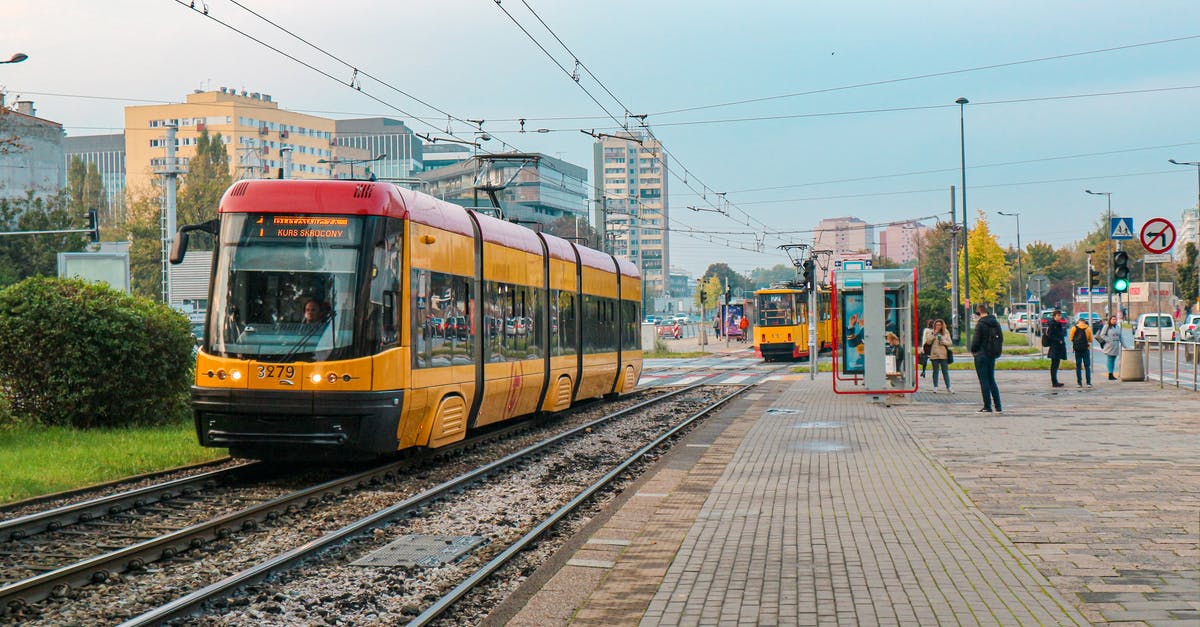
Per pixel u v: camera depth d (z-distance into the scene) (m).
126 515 11.12
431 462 15.77
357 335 13.57
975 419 19.52
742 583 7.46
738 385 33.66
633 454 16.84
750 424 19.34
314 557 9.21
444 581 8.59
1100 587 7.18
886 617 6.51
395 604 7.87
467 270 16.97
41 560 9.17
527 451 16.44
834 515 10.04
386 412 13.74
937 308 58.94
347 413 13.35
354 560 9.27
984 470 12.84
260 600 7.82
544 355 21.31
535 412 21.67
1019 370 36.88
